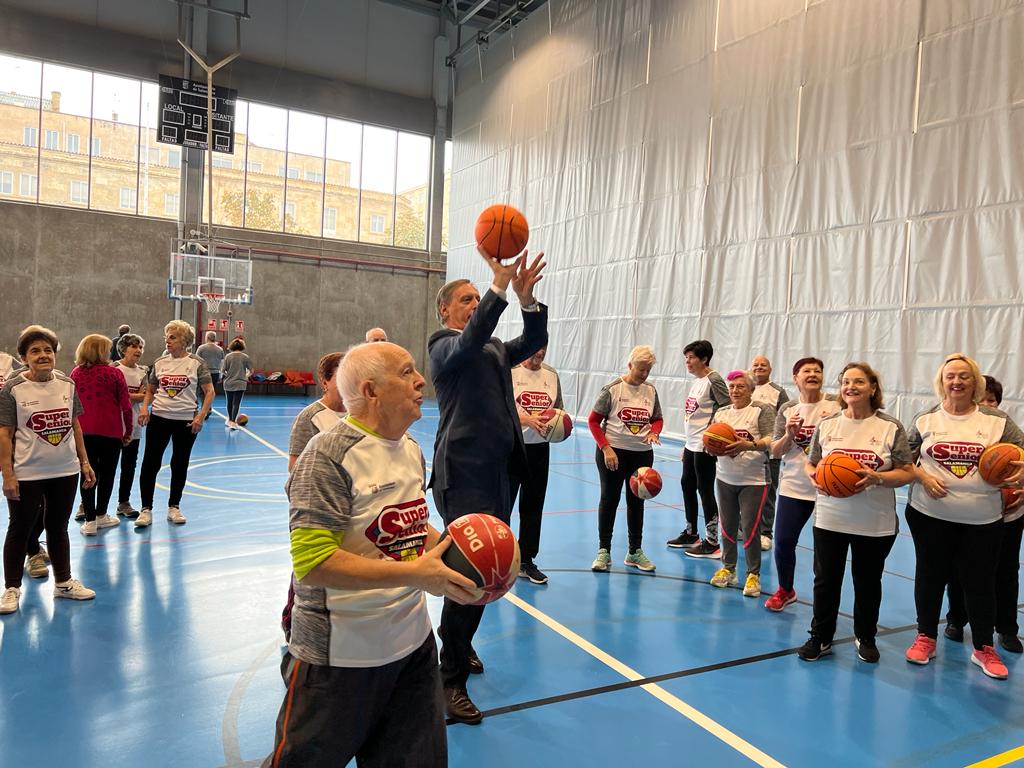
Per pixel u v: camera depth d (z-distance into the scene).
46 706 3.11
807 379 4.56
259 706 3.17
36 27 16.61
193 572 4.97
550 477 9.67
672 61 13.28
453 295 3.28
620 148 14.62
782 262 10.97
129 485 6.52
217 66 16.59
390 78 20.69
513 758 2.83
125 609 4.26
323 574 1.67
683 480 6.21
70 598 4.39
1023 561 5.92
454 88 21.16
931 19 9.05
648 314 13.75
